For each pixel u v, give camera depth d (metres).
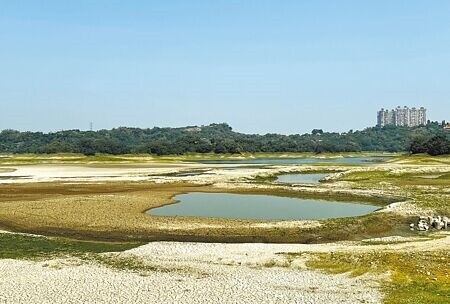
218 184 82.56
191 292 26.67
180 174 112.00
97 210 53.75
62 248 37.38
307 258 33.31
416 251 34.62
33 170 130.62
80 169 135.00
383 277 28.78
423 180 88.62
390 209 52.06
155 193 71.25
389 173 102.44
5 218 49.53
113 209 54.56
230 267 31.61
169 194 70.12
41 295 26.12
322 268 30.95
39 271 30.75
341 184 83.12
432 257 32.62
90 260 33.66
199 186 81.56
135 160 193.38
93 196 65.69
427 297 25.05
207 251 35.81
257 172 111.12
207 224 46.06
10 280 28.81
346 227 44.78
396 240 39.56
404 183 82.75
